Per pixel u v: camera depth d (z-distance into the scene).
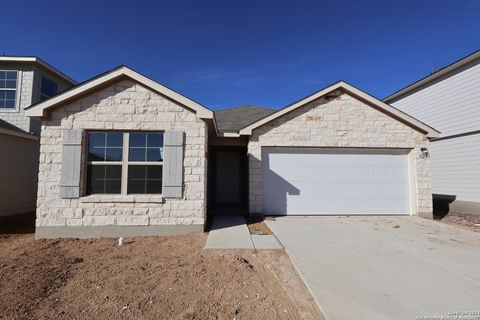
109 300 3.39
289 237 6.47
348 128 9.72
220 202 12.58
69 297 3.46
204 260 4.91
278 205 9.61
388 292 3.56
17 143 10.18
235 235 6.65
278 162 9.73
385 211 9.68
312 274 4.16
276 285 3.89
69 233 6.64
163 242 6.16
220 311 3.16
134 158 7.07
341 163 9.79
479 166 9.92
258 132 9.62
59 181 6.68
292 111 9.69
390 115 9.80
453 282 3.90
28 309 3.14
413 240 6.24
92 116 6.91
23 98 10.92
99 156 7.01
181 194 6.93
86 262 4.82
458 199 10.78
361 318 2.94
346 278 4.02
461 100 10.70
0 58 10.69
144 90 7.08
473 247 5.69
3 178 9.55
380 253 5.24
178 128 7.09
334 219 8.95
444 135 11.48
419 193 9.56
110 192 6.95
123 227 6.75
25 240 6.46
